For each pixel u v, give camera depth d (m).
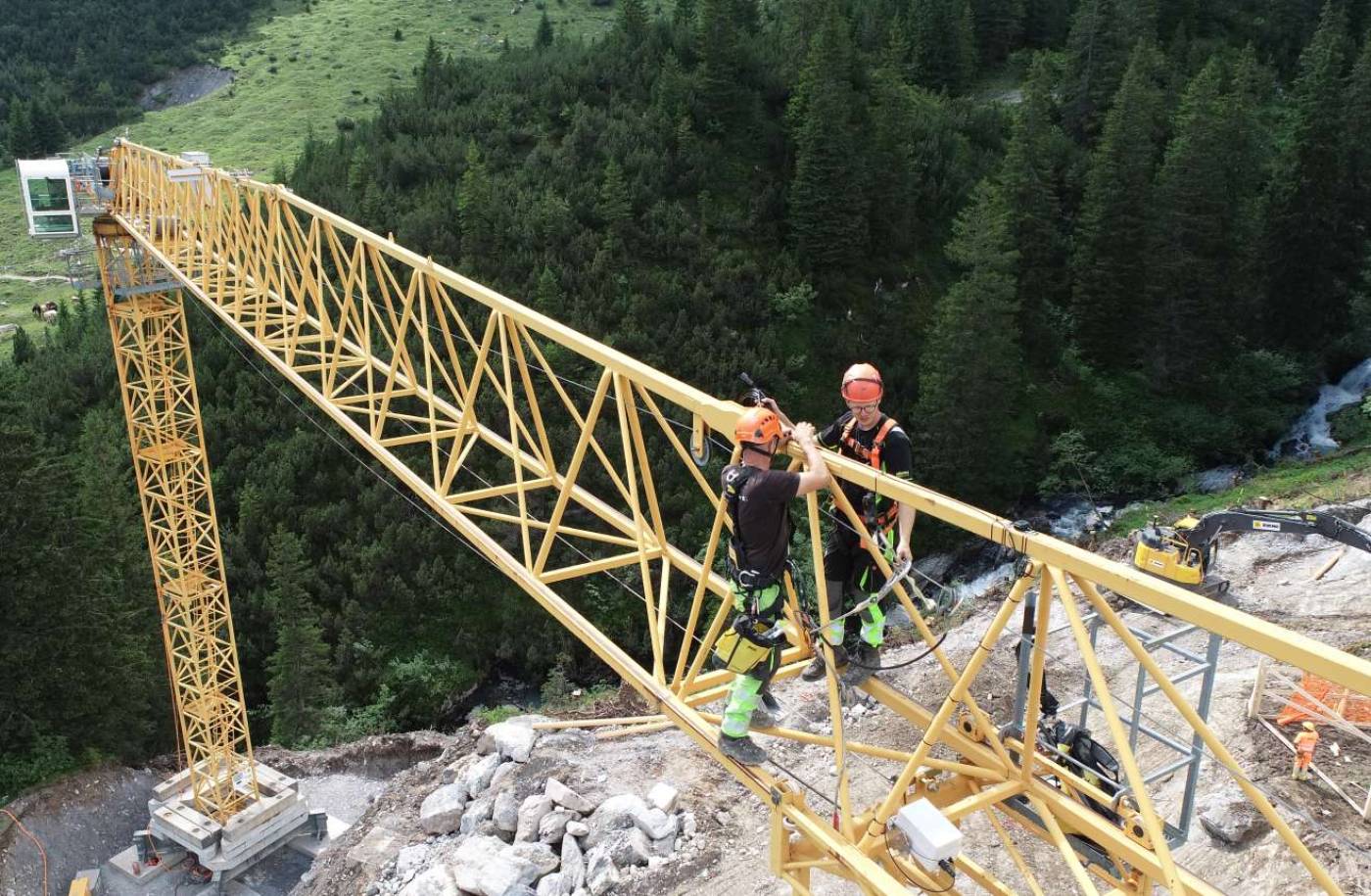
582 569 10.78
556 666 36.50
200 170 20.67
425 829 13.90
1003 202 45.78
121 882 24.20
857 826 7.38
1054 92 67.31
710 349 42.12
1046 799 7.08
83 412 42.19
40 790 25.20
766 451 6.75
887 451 7.21
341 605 36.44
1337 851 11.13
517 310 10.68
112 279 24.94
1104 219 45.97
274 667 31.75
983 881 8.52
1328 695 14.03
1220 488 43.56
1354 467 29.48
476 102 54.94
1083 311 47.97
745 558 6.72
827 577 7.84
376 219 45.19
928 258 50.31
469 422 13.18
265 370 41.78
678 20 61.78
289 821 24.98
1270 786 12.30
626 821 12.52
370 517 38.38
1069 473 43.97
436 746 27.70
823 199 45.22
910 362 46.12
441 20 116.06
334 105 96.44
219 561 25.72
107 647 27.11
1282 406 47.34
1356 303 49.56
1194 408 46.34
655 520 9.80
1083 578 5.92
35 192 24.98
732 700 7.48
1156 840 5.84
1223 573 20.42
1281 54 76.25
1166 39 76.25
